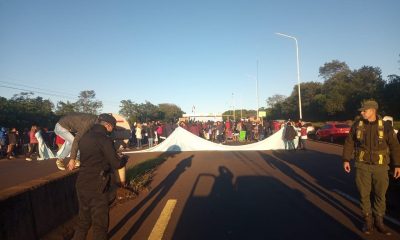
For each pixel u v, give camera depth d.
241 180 12.41
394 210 8.06
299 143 24.52
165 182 12.45
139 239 6.58
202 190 10.81
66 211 7.29
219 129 36.94
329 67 94.12
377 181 6.61
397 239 6.27
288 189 10.68
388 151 6.83
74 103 86.25
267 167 15.70
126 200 9.63
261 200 9.32
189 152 24.48
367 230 6.59
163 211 8.41
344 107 62.38
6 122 41.91
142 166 15.41
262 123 39.88
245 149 25.52
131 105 100.12
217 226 7.18
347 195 9.64
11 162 23.06
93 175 5.38
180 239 6.49
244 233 6.71
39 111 53.03
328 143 30.56
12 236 5.21
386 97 47.81
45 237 6.15
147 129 33.41
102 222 5.38
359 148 6.71
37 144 24.77
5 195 5.34
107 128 5.79
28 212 5.78
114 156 5.40
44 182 6.52
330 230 6.78
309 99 80.38
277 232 6.71
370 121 6.67
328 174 13.38
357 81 71.25
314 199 9.31
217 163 17.58
